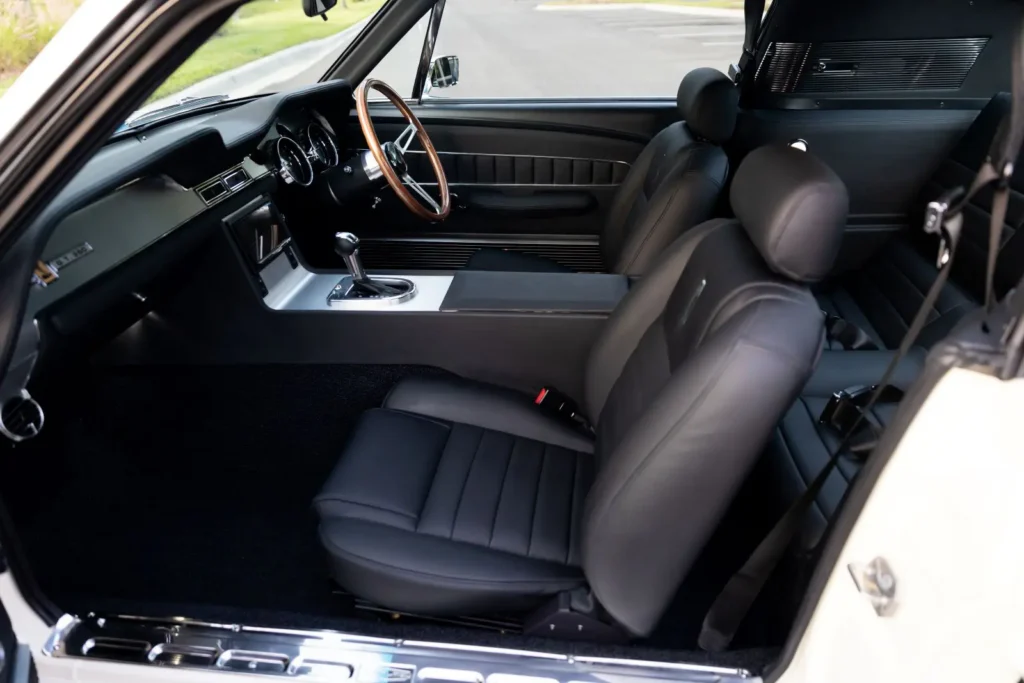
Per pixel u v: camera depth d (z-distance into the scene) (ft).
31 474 6.31
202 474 6.39
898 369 5.41
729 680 3.12
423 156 8.58
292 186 7.48
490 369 6.01
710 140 6.30
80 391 6.61
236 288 6.11
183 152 5.26
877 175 7.52
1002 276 5.41
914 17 7.09
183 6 2.40
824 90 7.60
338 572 4.01
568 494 4.53
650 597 3.40
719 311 3.24
